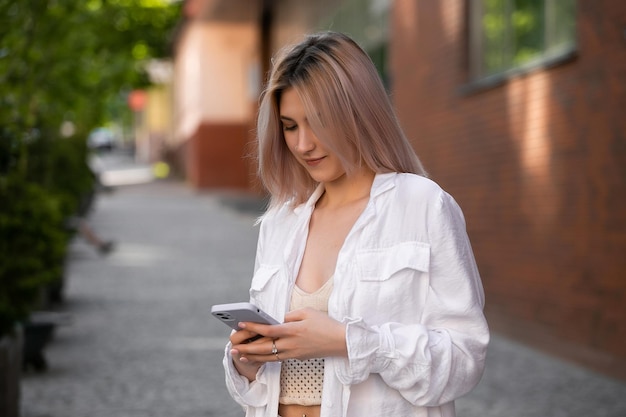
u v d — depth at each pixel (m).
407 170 2.98
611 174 8.59
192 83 41.97
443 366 2.77
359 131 2.88
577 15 9.07
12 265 7.38
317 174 2.95
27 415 7.36
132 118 72.69
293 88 2.86
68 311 12.69
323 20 22.81
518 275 10.57
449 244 2.85
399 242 2.85
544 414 7.30
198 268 17.31
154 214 29.28
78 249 20.53
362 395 2.84
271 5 32.03
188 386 8.38
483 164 11.38
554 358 9.39
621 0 8.33
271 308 2.97
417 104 13.58
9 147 8.16
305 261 2.99
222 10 33.69
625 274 8.38
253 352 2.77
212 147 39.12
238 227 25.28
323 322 2.75
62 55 11.98
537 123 10.01
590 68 8.89
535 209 10.10
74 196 19.88
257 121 3.11
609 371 8.54
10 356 6.68
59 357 9.68
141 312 12.55
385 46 16.27
